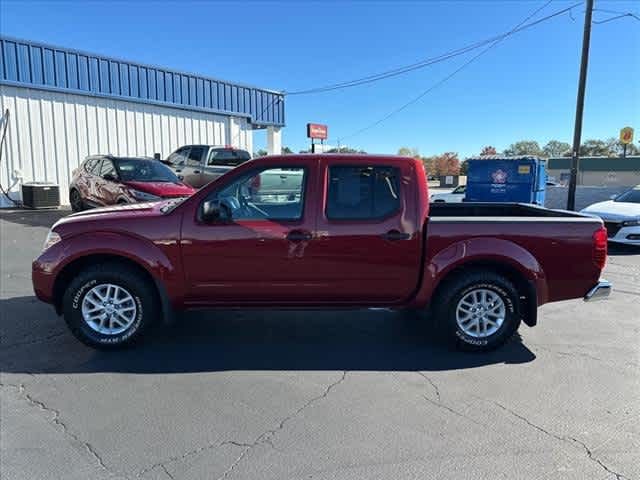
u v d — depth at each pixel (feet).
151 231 13.97
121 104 61.36
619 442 9.91
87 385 12.29
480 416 10.92
